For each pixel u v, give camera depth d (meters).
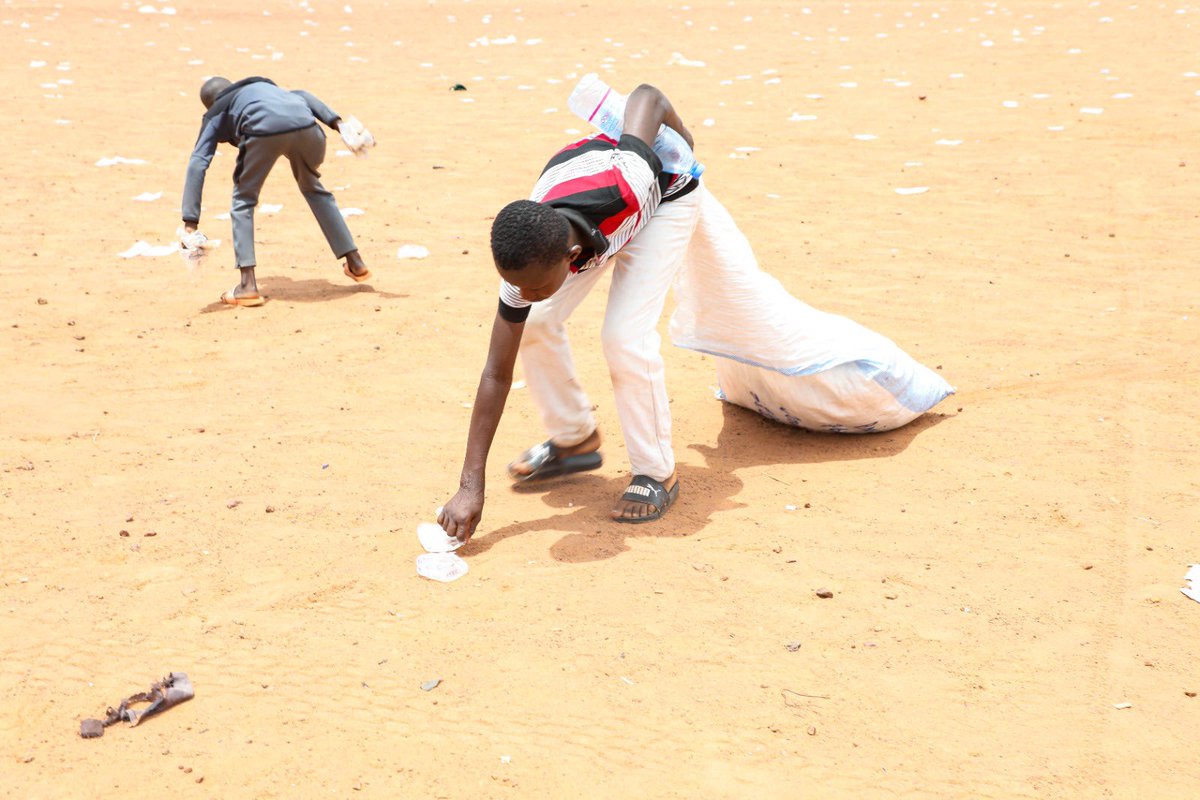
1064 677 3.18
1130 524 4.03
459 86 14.92
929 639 3.37
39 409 5.32
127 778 2.84
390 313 6.83
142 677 3.25
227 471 4.64
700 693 3.13
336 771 2.86
